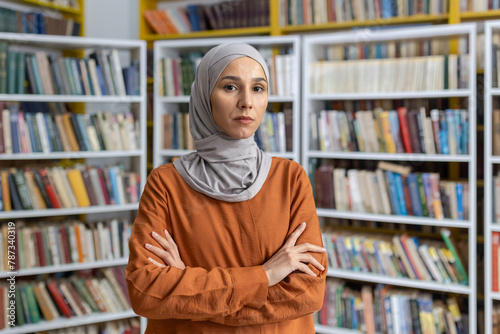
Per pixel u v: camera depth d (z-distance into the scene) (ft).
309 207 3.54
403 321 7.36
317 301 3.19
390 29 7.67
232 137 3.34
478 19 8.00
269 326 3.17
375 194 7.73
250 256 3.28
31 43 7.98
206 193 3.30
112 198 8.30
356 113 7.84
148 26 9.84
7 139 7.50
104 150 8.27
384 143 7.64
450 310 7.17
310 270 3.23
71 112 9.00
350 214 7.74
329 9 8.51
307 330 3.51
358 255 7.78
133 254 3.20
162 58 8.80
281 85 8.16
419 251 7.38
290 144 8.13
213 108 3.22
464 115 7.10
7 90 7.56
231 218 3.29
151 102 9.62
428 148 7.36
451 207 7.27
